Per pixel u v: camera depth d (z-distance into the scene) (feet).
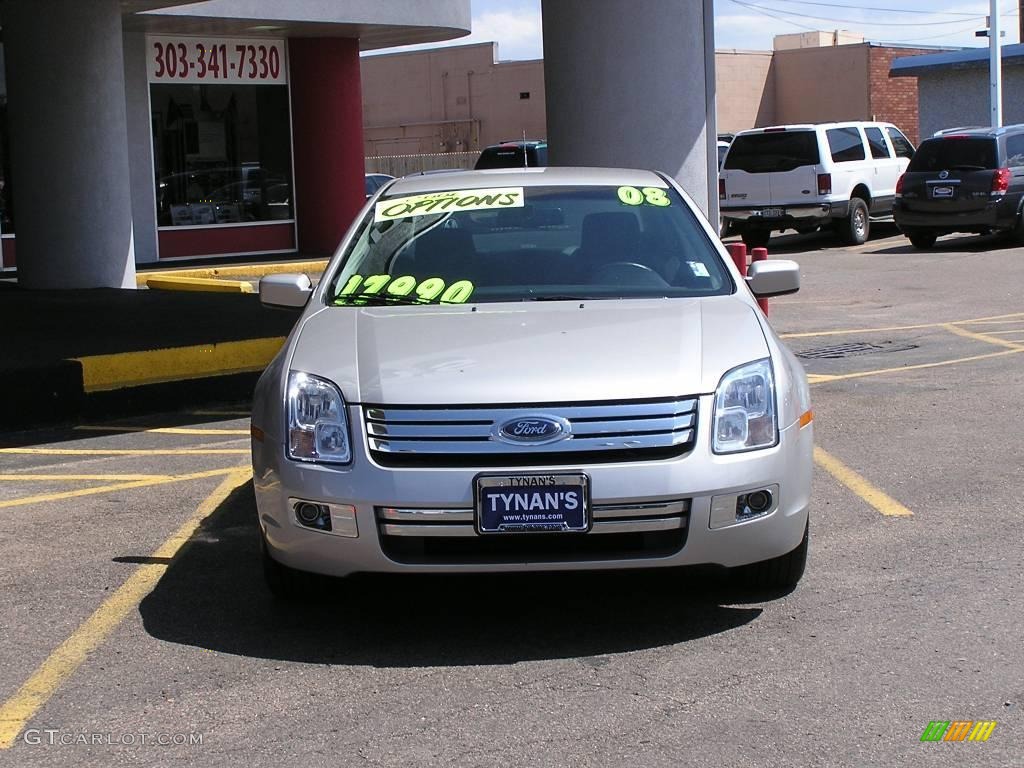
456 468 14.14
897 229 84.23
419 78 162.50
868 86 153.28
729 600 16.22
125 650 15.01
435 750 12.19
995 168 67.21
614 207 19.52
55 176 48.52
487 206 19.62
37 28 47.91
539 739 12.37
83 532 20.08
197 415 30.04
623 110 35.47
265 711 13.20
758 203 74.84
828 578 16.98
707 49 35.99
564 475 14.06
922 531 18.99
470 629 15.48
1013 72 106.42
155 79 66.90
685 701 13.20
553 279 17.98
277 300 18.85
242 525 20.36
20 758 12.23
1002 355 34.91
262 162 71.87
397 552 14.43
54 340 33.01
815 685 13.53
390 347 15.62
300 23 64.64
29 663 14.67
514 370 14.80
